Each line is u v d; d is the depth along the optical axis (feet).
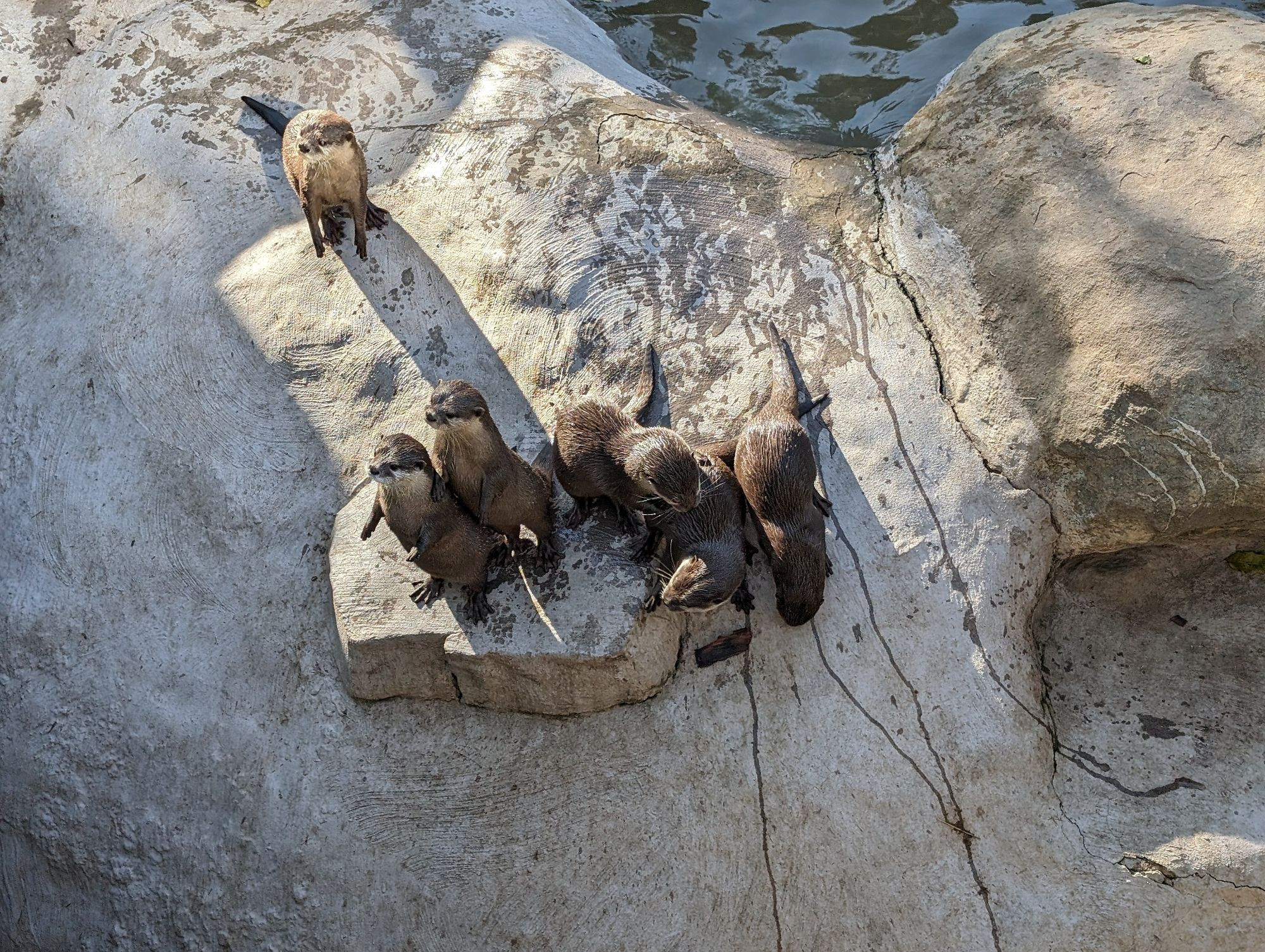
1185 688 15.05
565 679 14.06
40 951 14.88
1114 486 14.58
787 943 13.64
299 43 19.54
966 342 15.84
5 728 15.47
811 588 14.16
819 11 22.31
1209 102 15.21
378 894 14.08
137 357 16.89
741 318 16.39
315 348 16.56
